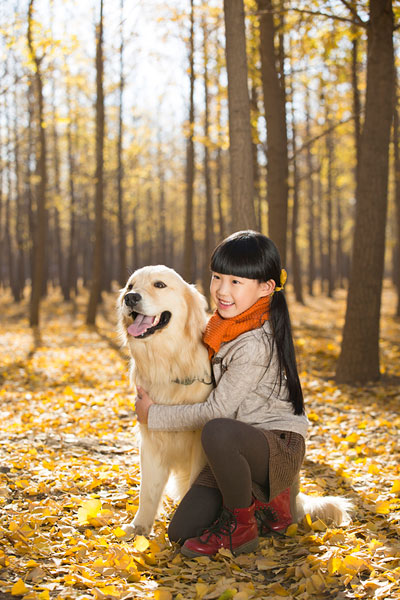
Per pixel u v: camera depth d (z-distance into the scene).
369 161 7.05
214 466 2.36
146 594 2.15
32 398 6.45
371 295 7.22
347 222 34.25
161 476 2.80
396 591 2.12
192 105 14.31
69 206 24.25
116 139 21.59
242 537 2.48
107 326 16.20
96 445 4.32
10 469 3.58
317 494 3.31
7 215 28.03
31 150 19.66
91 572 2.31
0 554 2.34
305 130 19.12
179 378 2.71
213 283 2.65
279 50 9.52
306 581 2.19
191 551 2.45
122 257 18.86
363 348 7.27
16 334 14.03
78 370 8.50
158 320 2.65
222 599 2.10
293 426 2.61
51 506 2.99
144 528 2.76
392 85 6.96
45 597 2.05
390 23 6.80
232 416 2.68
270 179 8.00
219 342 2.64
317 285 40.38
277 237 7.99
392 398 6.43
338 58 9.97
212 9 9.83
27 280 44.75
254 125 9.24
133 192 27.19
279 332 2.64
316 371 8.17
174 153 26.89
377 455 4.27
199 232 33.28
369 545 2.53
